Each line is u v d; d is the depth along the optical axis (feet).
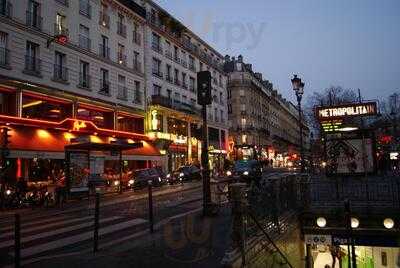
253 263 26.22
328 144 74.02
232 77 273.75
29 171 87.66
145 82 141.59
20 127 86.84
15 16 88.99
